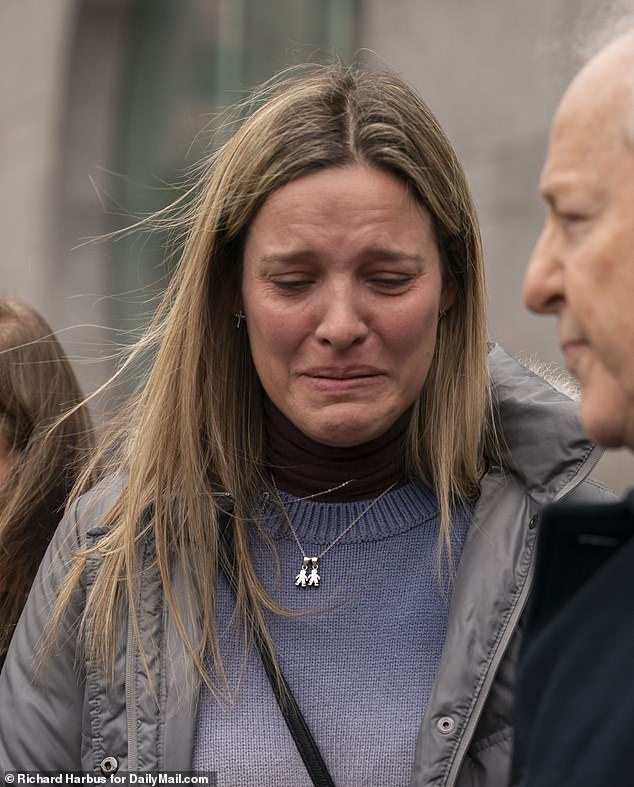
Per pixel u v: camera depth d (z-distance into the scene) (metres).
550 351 12.17
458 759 4.53
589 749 3.16
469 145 13.19
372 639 4.89
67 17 17.30
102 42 17.38
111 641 4.86
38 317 6.34
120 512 5.14
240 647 4.90
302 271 4.69
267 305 4.76
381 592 4.97
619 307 3.08
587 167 3.11
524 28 12.56
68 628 4.99
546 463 4.90
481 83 13.08
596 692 3.22
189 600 4.89
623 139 3.05
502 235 12.80
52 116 17.42
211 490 5.14
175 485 5.04
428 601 4.95
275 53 16.08
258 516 5.12
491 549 4.82
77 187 17.45
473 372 5.11
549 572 3.61
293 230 4.66
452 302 5.11
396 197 4.69
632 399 3.13
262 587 4.99
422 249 4.75
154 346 5.39
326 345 4.70
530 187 12.56
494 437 5.12
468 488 5.13
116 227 17.38
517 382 5.21
